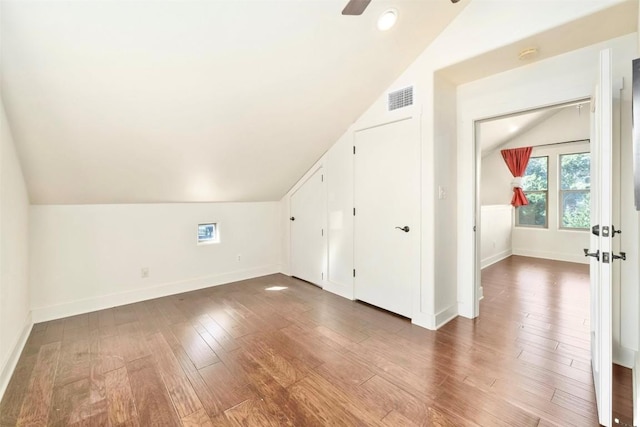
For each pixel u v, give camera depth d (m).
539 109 2.63
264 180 4.06
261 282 4.36
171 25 1.89
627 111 2.16
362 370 2.12
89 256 3.26
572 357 2.27
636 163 1.29
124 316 3.12
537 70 2.55
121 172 2.97
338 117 3.31
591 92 2.29
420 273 2.87
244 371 2.12
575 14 2.00
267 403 1.79
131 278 3.53
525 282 4.27
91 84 2.07
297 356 2.31
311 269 4.27
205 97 2.48
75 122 2.30
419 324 2.88
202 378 2.04
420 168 2.84
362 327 2.83
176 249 3.86
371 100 3.21
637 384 1.74
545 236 5.88
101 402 1.80
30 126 2.24
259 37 2.16
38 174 2.66
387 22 2.37
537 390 1.89
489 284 4.17
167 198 3.65
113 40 1.87
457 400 1.80
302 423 1.63
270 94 2.69
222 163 3.39
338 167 3.73
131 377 2.05
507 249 6.11
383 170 3.19
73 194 3.03
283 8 2.02
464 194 3.08
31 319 2.89
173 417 1.68
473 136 3.00
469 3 2.47
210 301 3.56
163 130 2.66
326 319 3.03
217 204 4.19
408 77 2.91
